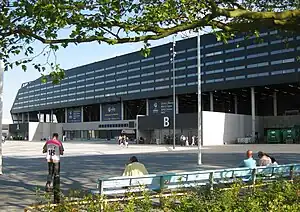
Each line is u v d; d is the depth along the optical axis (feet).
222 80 281.33
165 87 321.52
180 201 24.41
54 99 459.73
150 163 92.12
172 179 36.96
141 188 30.27
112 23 24.97
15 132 433.07
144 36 25.52
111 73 375.66
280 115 305.94
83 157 119.44
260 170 42.88
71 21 23.67
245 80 269.23
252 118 269.03
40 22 22.93
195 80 298.15
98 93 390.83
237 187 27.43
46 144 47.09
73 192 24.85
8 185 53.62
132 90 351.87
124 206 23.34
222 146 208.33
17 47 24.98
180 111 364.17
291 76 247.70
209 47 288.92
